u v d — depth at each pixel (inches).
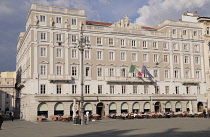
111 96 2778.1
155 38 3061.0
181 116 2763.3
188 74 3169.3
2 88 5088.6
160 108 2979.8
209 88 3230.8
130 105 2849.4
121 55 2910.9
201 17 3299.7
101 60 2812.5
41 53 2596.0
